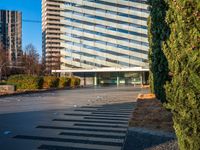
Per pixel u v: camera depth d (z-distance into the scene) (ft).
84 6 377.91
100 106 77.56
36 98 104.58
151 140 34.63
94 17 378.32
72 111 65.87
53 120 52.34
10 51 415.64
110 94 135.64
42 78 163.22
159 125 43.29
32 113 62.13
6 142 35.53
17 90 139.74
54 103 85.66
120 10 377.71
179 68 19.38
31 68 319.27
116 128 44.60
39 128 44.45
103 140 36.47
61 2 383.45
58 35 407.03
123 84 357.00
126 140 35.29
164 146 31.53
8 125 47.06
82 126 46.32
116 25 377.30
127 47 376.68
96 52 378.32
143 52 374.43
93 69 364.38
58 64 378.32
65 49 380.78
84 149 32.32
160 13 46.68
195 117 18.07
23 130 42.91
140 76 363.35
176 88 19.72
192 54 17.89
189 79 18.16
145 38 373.61
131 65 376.27
